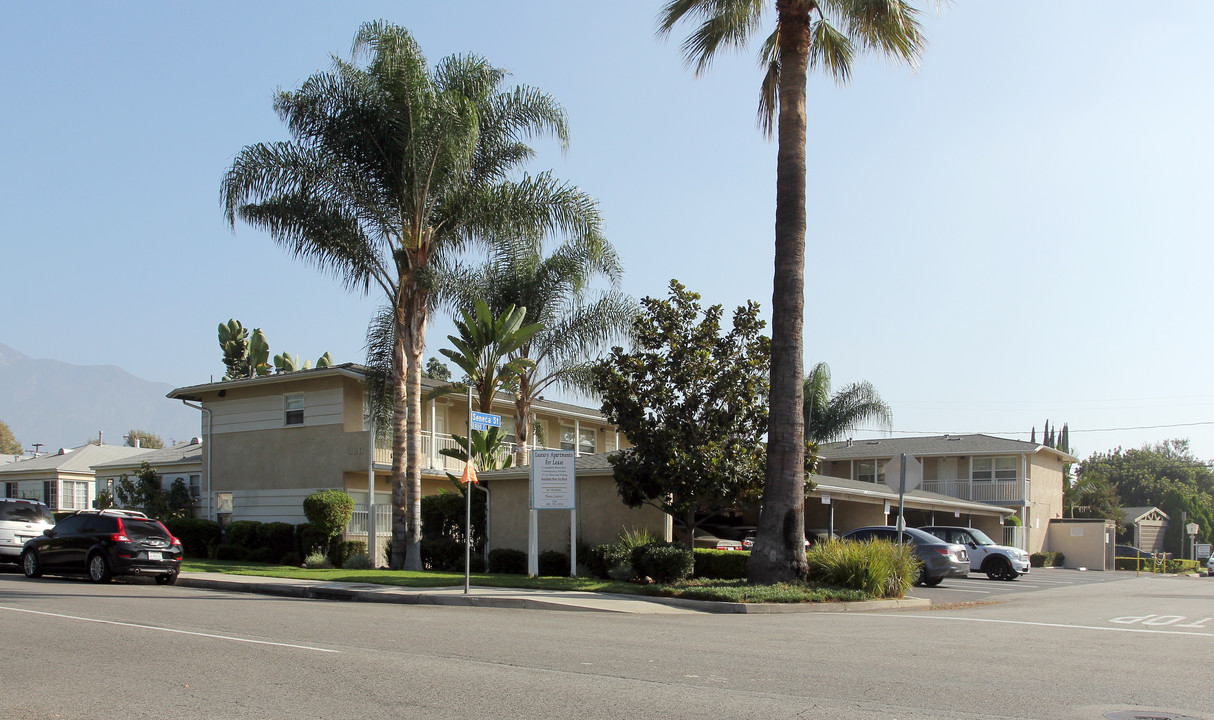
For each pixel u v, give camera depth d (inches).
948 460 1932.8
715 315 864.3
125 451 1937.7
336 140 970.7
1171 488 3366.1
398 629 482.9
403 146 942.4
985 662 395.2
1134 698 316.5
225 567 971.9
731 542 1215.6
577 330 1212.5
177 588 794.2
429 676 338.0
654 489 848.3
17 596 644.7
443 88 1002.7
